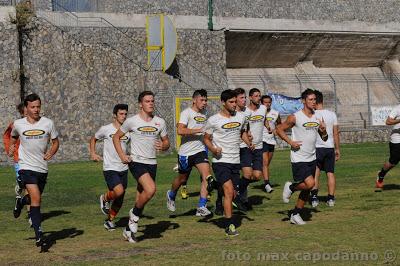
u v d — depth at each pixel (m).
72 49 44.62
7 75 41.97
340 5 65.88
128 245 13.88
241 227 15.64
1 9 42.19
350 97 64.19
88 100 44.84
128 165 14.55
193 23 53.22
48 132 14.26
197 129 17.38
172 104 46.34
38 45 43.62
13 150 14.76
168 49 47.44
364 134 51.62
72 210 19.48
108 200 16.06
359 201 19.33
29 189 13.96
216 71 51.88
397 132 20.64
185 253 12.81
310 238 13.92
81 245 14.05
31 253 13.38
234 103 14.98
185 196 21.42
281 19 60.34
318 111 18.70
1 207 20.59
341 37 64.94
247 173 18.22
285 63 63.66
